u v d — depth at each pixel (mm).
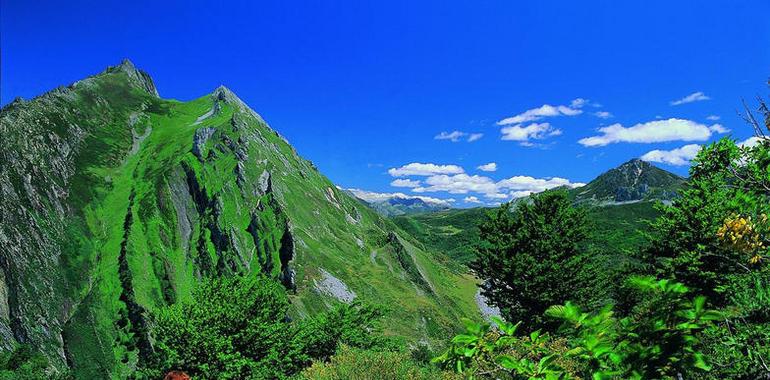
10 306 109312
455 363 4184
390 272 142875
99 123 187000
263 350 26281
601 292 25141
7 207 124125
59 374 98375
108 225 140375
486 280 29719
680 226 20062
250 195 156250
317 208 175500
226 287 27484
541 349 3957
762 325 4348
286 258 129375
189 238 143750
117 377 101938
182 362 24156
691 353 3238
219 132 179750
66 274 120875
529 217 28953
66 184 146125
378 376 15148
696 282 17062
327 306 112562
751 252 5418
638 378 3273
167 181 154250
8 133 143000
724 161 6125
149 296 119438
